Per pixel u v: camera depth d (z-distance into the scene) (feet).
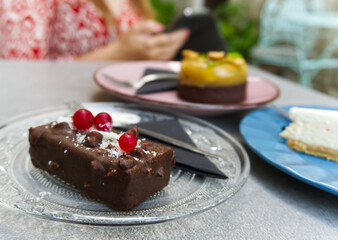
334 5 6.66
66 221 0.90
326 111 1.30
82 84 2.00
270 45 6.98
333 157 1.23
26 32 2.86
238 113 1.71
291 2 6.78
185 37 2.88
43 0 2.98
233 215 1.03
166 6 7.18
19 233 0.92
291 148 1.29
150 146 1.05
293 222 1.02
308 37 6.61
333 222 1.03
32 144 1.09
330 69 6.36
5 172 1.05
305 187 1.16
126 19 3.42
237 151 1.22
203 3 8.00
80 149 1.01
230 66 1.66
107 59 2.92
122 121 1.35
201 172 1.09
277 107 1.59
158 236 0.94
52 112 1.37
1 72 2.09
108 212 0.96
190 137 1.30
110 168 0.95
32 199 0.97
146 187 0.99
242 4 8.07
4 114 1.48
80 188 1.03
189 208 0.95
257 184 1.16
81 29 3.18
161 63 2.25
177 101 1.64
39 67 2.31
